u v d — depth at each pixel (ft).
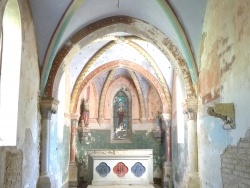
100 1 24.22
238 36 15.02
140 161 38.91
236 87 15.33
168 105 39.63
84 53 35.99
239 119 14.92
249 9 13.62
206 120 21.29
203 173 22.06
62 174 34.81
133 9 25.71
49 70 24.49
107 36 33.50
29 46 20.88
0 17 12.82
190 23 22.85
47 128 24.34
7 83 18.10
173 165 38.11
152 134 46.06
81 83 39.60
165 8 22.71
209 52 20.67
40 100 24.11
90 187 37.06
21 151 18.92
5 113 17.79
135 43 34.99
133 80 45.57
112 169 38.63
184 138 29.84
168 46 25.66
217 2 18.79
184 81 24.66
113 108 47.98
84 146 45.16
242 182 14.56
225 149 17.04
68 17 22.82
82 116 44.45
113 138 47.19
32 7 21.11
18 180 18.26
